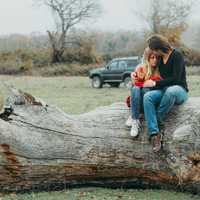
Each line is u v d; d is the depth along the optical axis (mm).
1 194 6949
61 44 56906
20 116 7023
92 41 57312
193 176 6707
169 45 6887
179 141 6676
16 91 7156
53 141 6957
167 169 6902
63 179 7062
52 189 7117
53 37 57156
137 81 6941
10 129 6848
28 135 6914
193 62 51312
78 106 18703
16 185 7000
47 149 6918
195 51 51719
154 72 6980
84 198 6668
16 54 56375
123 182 7191
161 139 6855
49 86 31750
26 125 6988
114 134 7039
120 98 22172
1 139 6754
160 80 6828
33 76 48250
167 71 6914
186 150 6672
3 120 6953
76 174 7059
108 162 7004
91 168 7031
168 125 6914
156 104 6895
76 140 7000
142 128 7008
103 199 6609
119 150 6988
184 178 6734
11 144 6781
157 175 7023
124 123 7133
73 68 49906
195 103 7113
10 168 6867
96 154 6984
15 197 6793
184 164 6695
